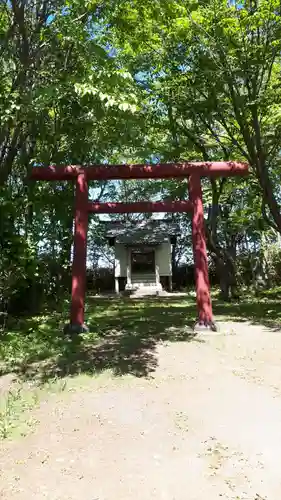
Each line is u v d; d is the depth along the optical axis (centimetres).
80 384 514
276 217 1070
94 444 357
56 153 1048
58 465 323
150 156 1124
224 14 905
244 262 2083
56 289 1221
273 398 466
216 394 480
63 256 1201
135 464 322
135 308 1338
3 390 498
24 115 782
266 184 1058
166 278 2522
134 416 416
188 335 793
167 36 1003
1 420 405
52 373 562
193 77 1027
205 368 582
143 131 1045
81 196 859
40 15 878
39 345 724
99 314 1176
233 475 305
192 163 876
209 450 343
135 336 791
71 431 384
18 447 354
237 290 1714
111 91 698
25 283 914
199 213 859
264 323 931
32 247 902
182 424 396
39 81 882
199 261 846
